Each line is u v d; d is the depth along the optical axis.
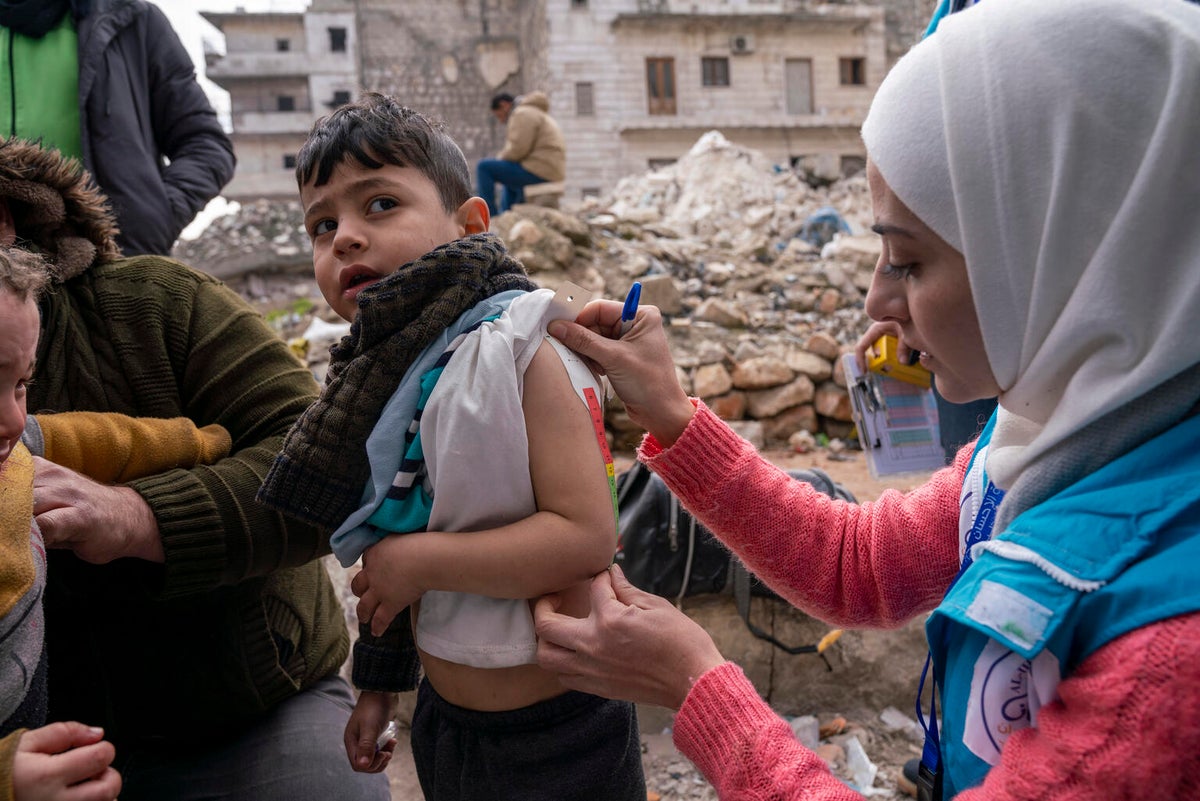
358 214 1.17
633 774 1.21
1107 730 0.69
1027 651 0.75
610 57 22.53
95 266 1.49
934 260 0.88
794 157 23.55
